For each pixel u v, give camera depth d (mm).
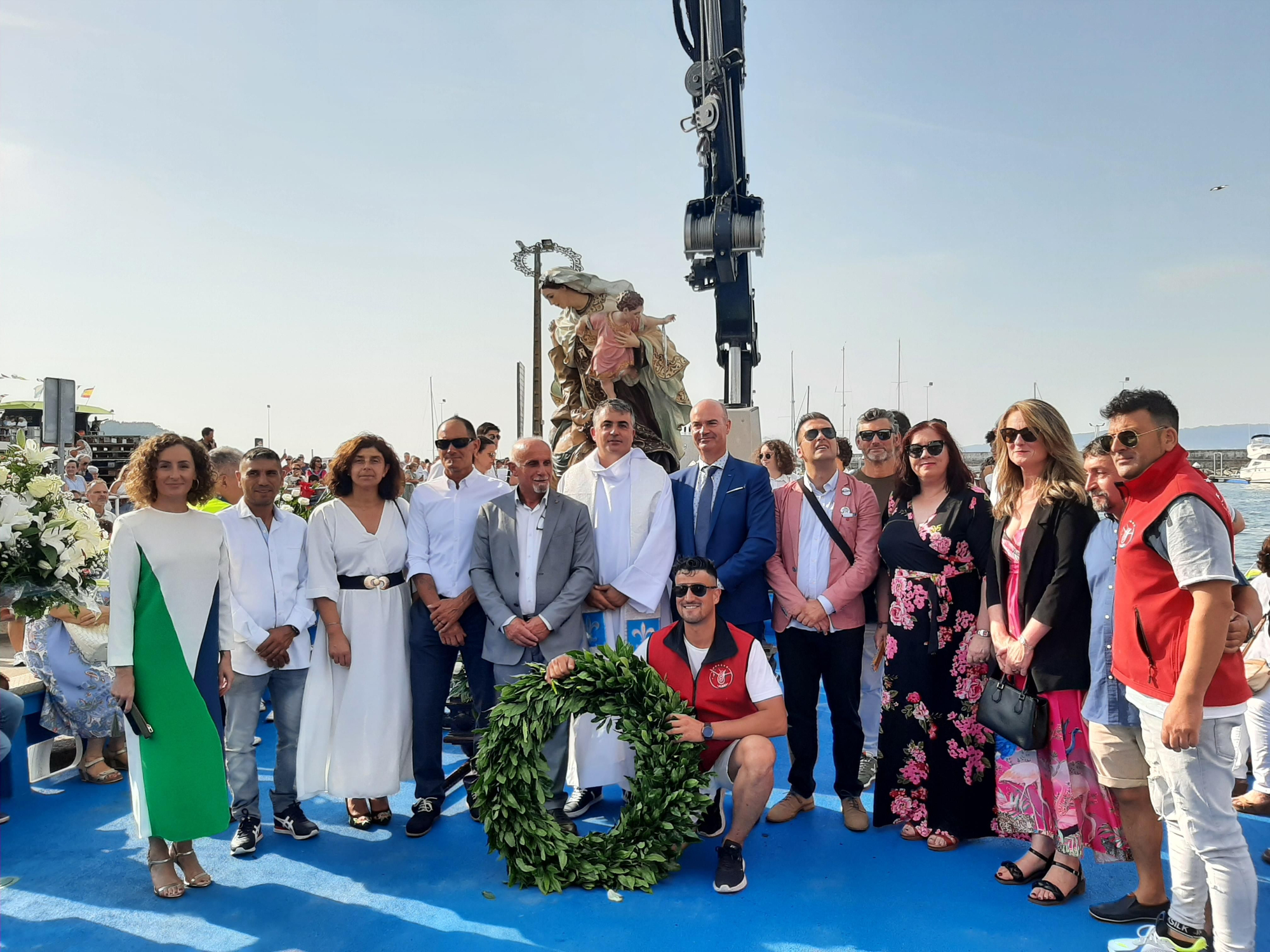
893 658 4059
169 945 3166
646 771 3715
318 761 4141
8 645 7391
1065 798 3426
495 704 4176
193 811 3451
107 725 4812
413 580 4320
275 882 3680
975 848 3961
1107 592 3199
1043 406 3555
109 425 34750
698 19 9461
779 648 4469
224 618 3740
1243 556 14758
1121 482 2916
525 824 3623
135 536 3555
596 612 4410
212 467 3789
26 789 4586
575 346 7879
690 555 4395
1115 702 3150
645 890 3549
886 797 4121
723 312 10398
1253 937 2699
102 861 3906
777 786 4941
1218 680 2711
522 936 3201
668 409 8031
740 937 3178
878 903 3434
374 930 3258
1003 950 3070
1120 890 3529
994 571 3773
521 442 4191
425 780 4289
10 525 3688
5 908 3467
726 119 9461
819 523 4391
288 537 4195
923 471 3947
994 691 3598
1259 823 4137
